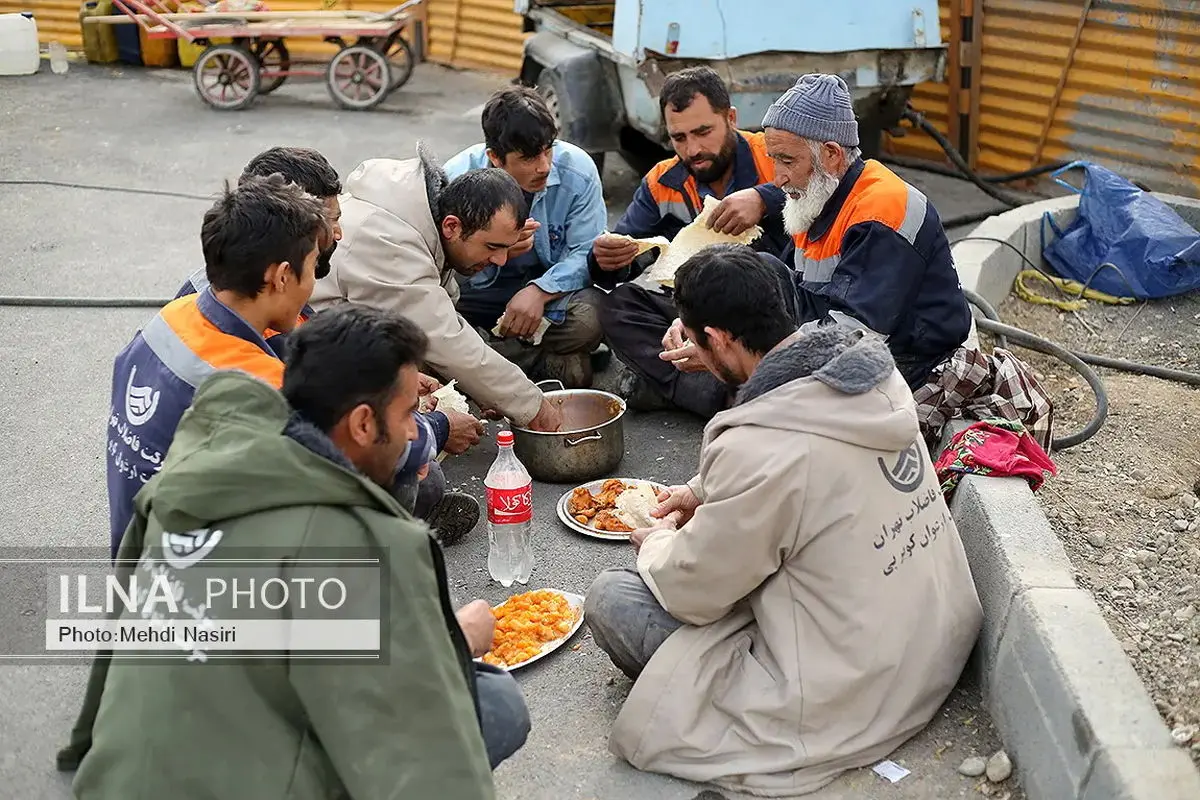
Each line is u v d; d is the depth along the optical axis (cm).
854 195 388
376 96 1064
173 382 278
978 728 292
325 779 203
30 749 291
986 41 815
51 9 1315
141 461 282
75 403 490
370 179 398
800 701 268
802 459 262
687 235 446
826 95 382
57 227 730
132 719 202
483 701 248
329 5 1226
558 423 425
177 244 700
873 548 269
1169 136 736
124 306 595
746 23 668
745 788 272
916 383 400
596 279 479
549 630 331
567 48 760
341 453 212
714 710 278
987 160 841
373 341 215
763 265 285
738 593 273
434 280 393
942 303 389
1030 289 618
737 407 274
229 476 204
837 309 385
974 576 320
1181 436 446
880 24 690
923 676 280
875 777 276
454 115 1050
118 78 1205
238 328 283
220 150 921
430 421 369
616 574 302
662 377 461
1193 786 227
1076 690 251
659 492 389
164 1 1198
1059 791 251
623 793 275
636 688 277
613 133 749
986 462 341
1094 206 618
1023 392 397
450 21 1242
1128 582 333
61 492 420
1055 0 769
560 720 303
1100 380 487
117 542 291
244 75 1074
